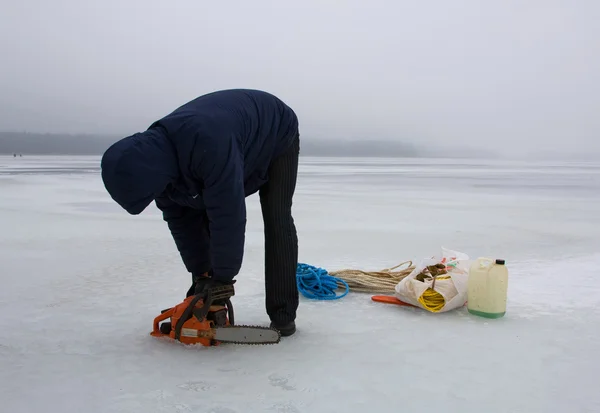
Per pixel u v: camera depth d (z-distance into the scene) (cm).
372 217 888
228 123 220
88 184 1719
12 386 214
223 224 225
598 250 575
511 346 263
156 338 272
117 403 198
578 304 345
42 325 296
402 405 198
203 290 250
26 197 1234
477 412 193
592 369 235
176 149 212
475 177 2639
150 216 890
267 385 214
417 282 328
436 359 245
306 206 1080
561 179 2434
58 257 520
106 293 373
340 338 273
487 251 569
